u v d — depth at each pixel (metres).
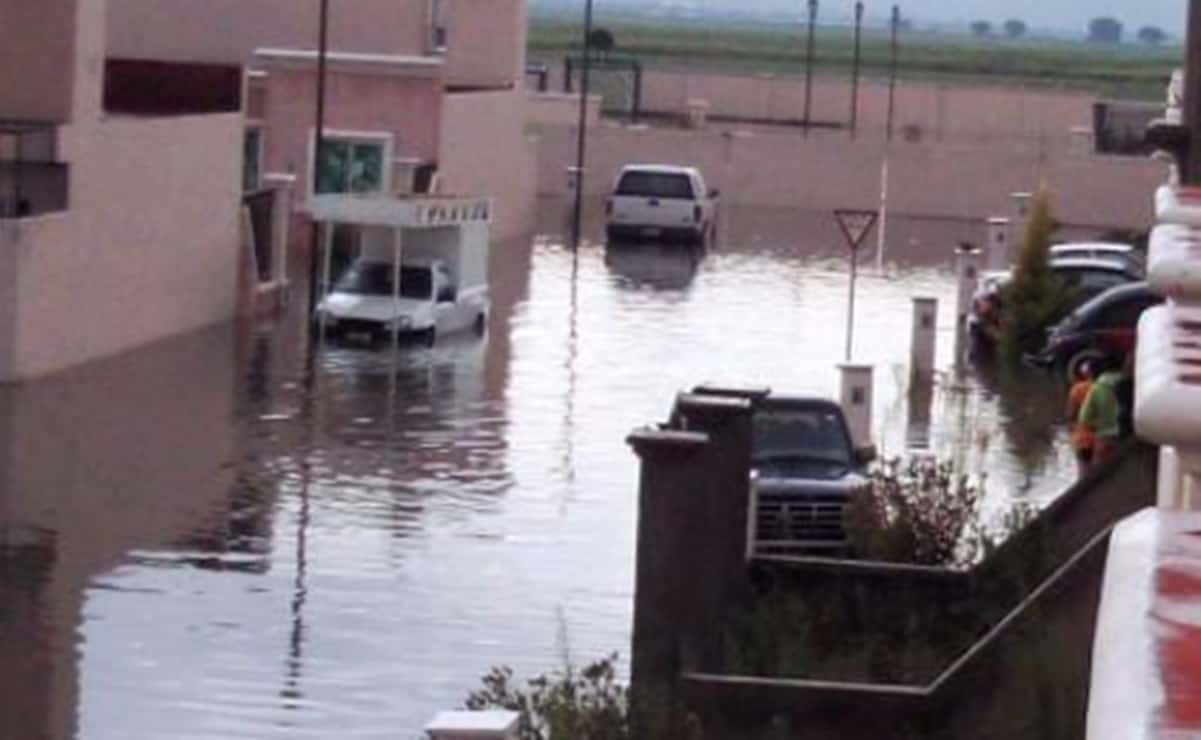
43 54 52.75
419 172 79.88
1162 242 6.18
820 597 24.33
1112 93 159.38
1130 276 63.06
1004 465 42.88
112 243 54.81
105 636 29.19
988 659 18.86
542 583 33.12
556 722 18.81
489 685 22.56
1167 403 3.99
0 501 37.69
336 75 79.62
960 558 26.78
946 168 107.25
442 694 26.86
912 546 26.83
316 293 63.66
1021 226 78.00
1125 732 3.00
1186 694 3.05
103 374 52.47
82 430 44.97
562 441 46.59
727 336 64.06
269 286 65.62
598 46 152.25
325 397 51.41
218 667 27.77
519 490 40.97
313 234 64.00
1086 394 39.12
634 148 110.88
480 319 64.88
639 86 132.62
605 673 20.94
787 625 22.62
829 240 96.00
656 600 20.98
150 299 57.75
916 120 131.62
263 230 66.19
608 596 32.44
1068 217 104.50
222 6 88.19
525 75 109.12
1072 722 18.19
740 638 22.05
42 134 52.06
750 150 109.62
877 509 27.61
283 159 79.31
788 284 78.81
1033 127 130.62
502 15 94.25
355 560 34.34
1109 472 24.91
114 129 54.88
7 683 26.73
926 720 18.88
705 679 19.20
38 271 50.34
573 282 78.00
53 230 51.06
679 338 63.50
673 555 20.94
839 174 108.88
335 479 41.28
